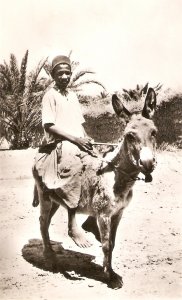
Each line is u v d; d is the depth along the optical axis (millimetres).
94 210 4598
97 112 11391
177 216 6945
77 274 5133
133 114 4453
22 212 7348
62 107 5043
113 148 4855
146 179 4164
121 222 6727
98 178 4570
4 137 13859
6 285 4855
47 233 5328
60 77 5020
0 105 13414
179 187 8461
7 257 5668
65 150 4824
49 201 5117
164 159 10266
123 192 4516
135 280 4898
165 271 5090
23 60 12438
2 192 8477
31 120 13500
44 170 4922
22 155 11836
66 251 5820
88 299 4500
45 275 5148
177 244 5875
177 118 11188
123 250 5703
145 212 7160
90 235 6352
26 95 13188
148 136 4203
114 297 4520
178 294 4570
